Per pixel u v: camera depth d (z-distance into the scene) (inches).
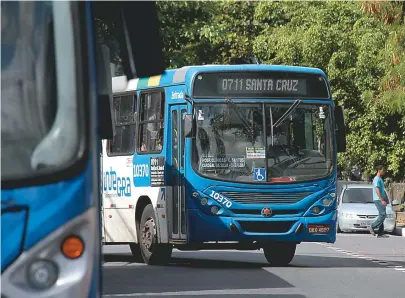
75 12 475.8
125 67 481.1
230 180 1381.6
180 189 1393.9
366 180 3400.6
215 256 1688.0
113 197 1587.1
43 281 441.4
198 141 1382.9
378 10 1760.6
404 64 1804.9
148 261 1473.9
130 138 1544.0
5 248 440.1
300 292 1099.3
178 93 1411.2
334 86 3154.5
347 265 1503.4
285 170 1400.1
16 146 457.4
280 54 3206.2
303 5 3240.7
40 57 471.2
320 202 1408.7
